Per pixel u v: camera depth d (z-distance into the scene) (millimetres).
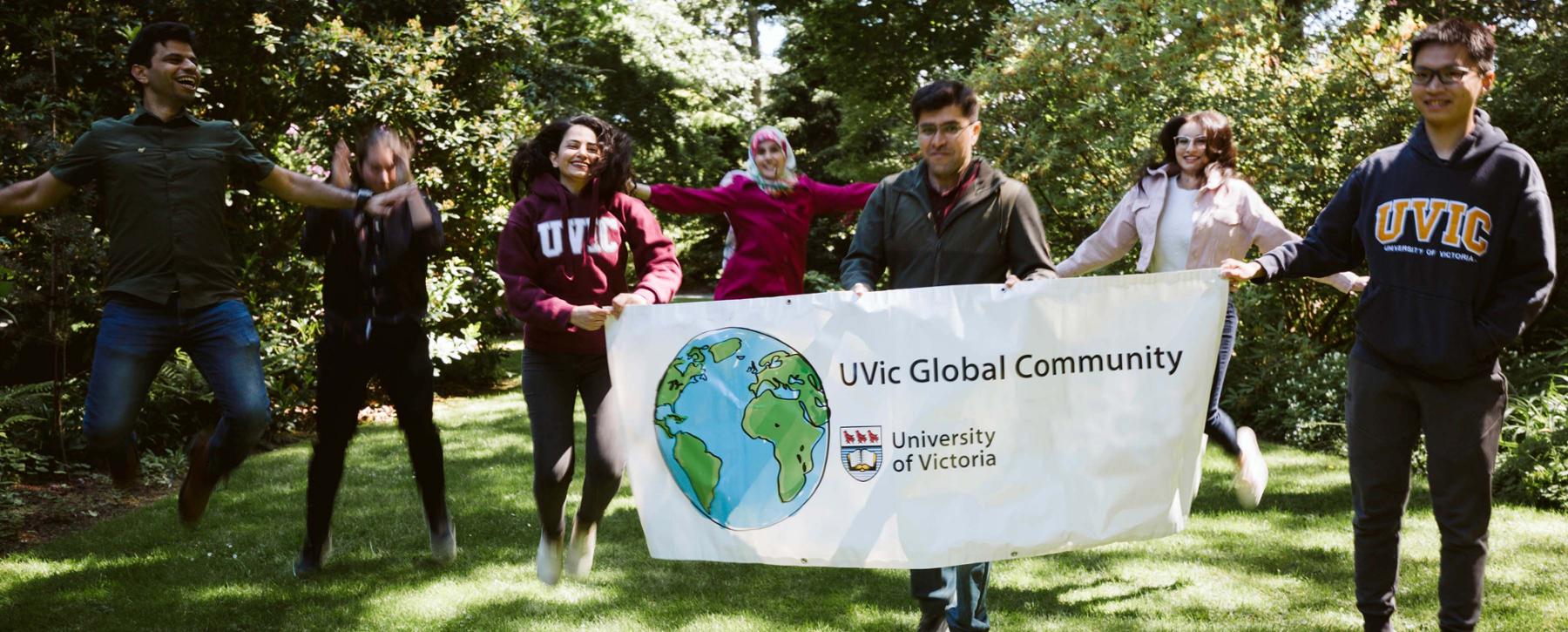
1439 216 2910
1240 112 7965
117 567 4434
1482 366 2918
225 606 3943
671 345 3150
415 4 9961
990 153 9180
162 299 3572
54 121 6648
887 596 3996
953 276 3150
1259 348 8062
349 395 4203
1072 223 9250
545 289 3605
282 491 5938
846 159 23250
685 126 24844
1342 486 5812
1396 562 3119
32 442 6305
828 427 3070
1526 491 5297
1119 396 3045
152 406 6922
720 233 28875
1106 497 3043
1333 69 8219
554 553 3742
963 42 18422
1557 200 8297
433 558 4562
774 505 3104
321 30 8734
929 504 3043
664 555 3158
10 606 3930
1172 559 4402
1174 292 3045
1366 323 3051
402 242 4062
